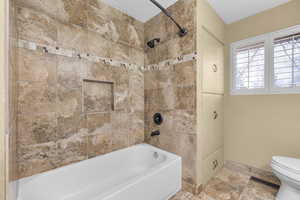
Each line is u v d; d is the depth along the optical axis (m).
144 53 1.98
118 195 0.90
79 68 1.35
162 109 1.71
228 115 1.92
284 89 1.51
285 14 1.49
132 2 1.55
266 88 1.62
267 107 1.62
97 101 1.52
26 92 1.07
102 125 1.55
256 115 1.70
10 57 0.76
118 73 1.68
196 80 1.35
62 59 1.25
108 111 1.61
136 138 1.89
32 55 1.09
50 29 1.18
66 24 1.26
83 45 1.38
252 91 1.72
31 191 0.99
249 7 1.58
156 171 1.16
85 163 1.35
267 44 1.61
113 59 1.63
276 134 1.56
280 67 1.53
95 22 1.46
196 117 1.36
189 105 1.41
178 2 1.49
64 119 1.27
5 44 0.56
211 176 1.65
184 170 1.46
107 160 1.51
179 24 1.49
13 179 0.84
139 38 1.92
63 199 1.18
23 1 1.05
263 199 1.33
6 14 0.59
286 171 1.16
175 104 1.55
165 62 1.66
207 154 1.55
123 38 1.73
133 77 1.85
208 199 1.33
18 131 1.03
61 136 1.25
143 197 1.06
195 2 1.34
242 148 1.81
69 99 1.30
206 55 1.51
